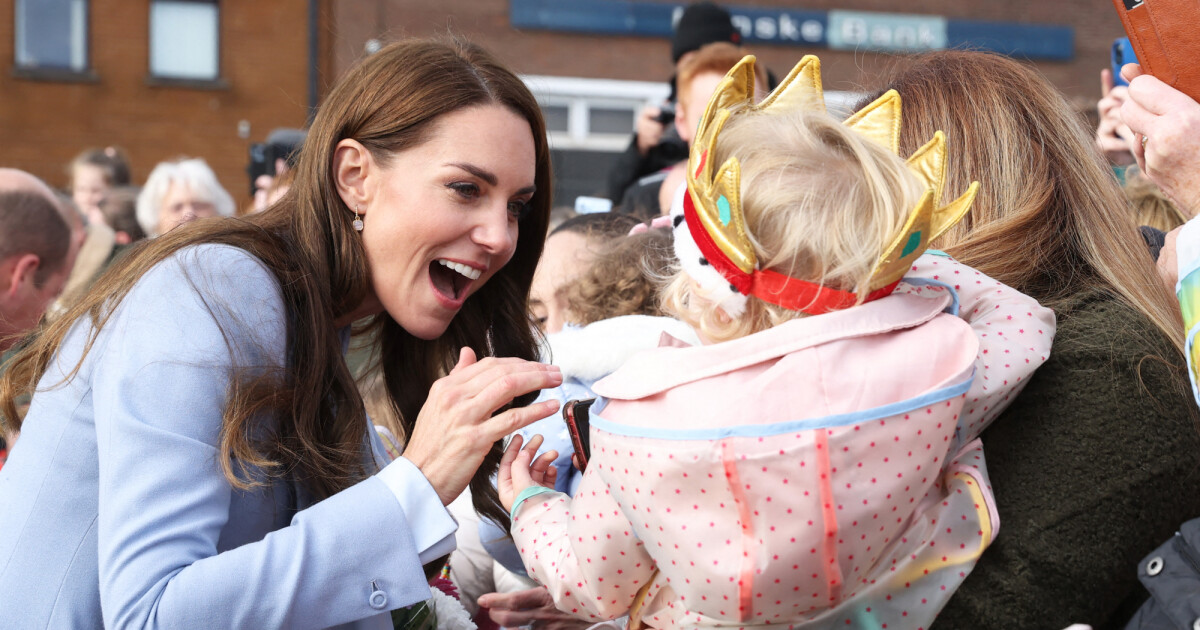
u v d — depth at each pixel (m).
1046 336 1.21
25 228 2.48
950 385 1.05
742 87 1.22
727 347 1.08
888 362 1.06
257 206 4.82
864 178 1.08
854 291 1.08
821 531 1.01
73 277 3.80
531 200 1.67
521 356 1.80
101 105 12.48
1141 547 1.15
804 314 1.10
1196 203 1.21
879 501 1.03
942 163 1.15
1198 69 1.21
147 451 1.21
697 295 1.16
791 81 1.25
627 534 1.17
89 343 1.32
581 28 12.78
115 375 1.24
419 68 1.43
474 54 1.49
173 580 1.17
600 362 1.91
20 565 1.28
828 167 1.09
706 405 1.06
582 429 1.48
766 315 1.12
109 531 1.20
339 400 1.42
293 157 1.75
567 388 1.95
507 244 1.45
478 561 2.24
